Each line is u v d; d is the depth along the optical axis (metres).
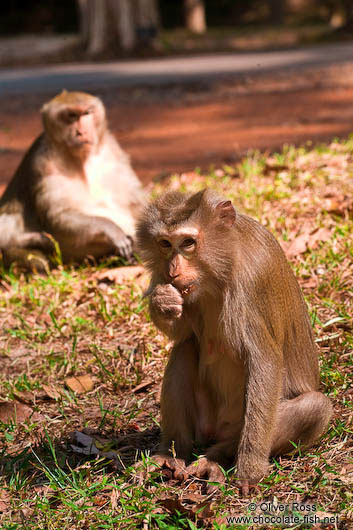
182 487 7.15
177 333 7.31
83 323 11.19
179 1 86.56
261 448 6.88
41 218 14.32
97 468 7.69
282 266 7.44
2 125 29.62
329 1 84.25
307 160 16.91
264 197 14.55
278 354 7.09
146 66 44.09
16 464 8.03
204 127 25.91
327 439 7.59
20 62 51.34
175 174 18.36
